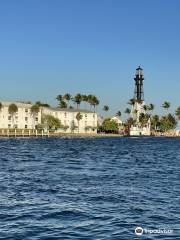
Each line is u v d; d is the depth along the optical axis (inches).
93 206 1115.9
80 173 2053.4
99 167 2465.6
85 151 4458.7
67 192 1364.4
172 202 1184.2
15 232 849.5
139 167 2529.5
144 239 799.7
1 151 4205.2
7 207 1096.8
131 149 5152.6
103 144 6560.0
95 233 844.0
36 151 4291.3
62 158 3265.3
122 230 865.5
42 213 1024.2
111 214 1016.9
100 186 1529.3
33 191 1380.4
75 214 1015.0
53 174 1985.7
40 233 843.4
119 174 2033.7
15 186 1503.4
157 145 6648.6
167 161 3154.5
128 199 1229.7
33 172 2079.2
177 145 6766.7
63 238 809.5
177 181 1742.1
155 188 1492.4
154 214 1017.5
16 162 2775.6
